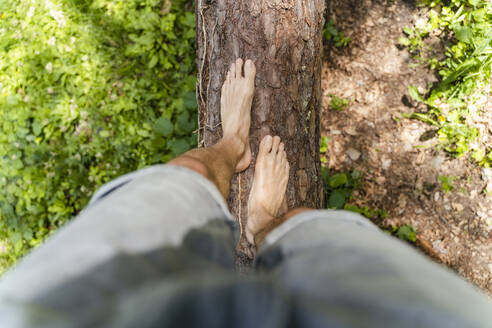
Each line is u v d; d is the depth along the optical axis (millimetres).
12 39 2439
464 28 2137
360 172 2291
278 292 373
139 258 507
